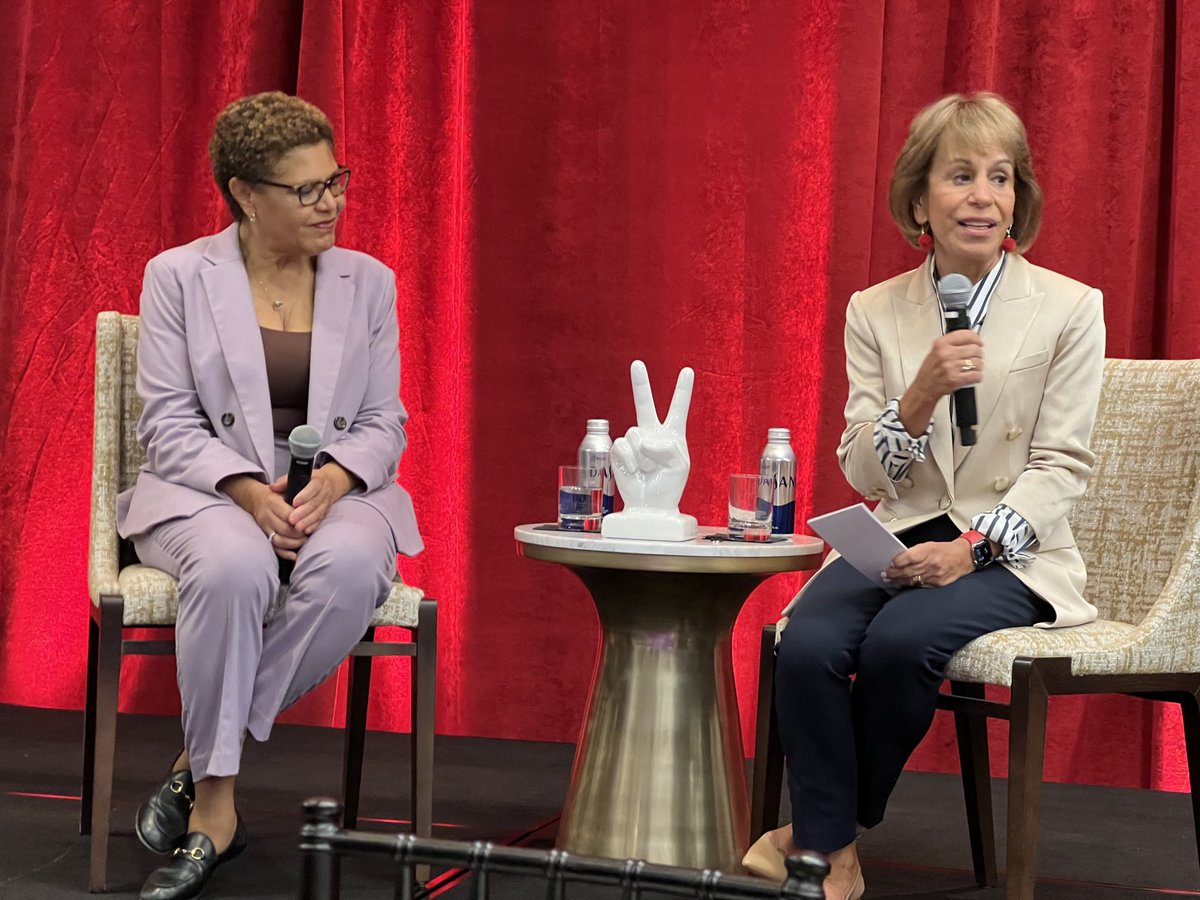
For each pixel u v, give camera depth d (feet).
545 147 12.00
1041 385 7.70
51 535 12.84
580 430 12.03
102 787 7.71
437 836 9.25
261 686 7.76
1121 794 10.91
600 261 11.96
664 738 8.08
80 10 12.62
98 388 8.64
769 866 7.34
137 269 12.65
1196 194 10.72
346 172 8.41
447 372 12.32
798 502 11.84
